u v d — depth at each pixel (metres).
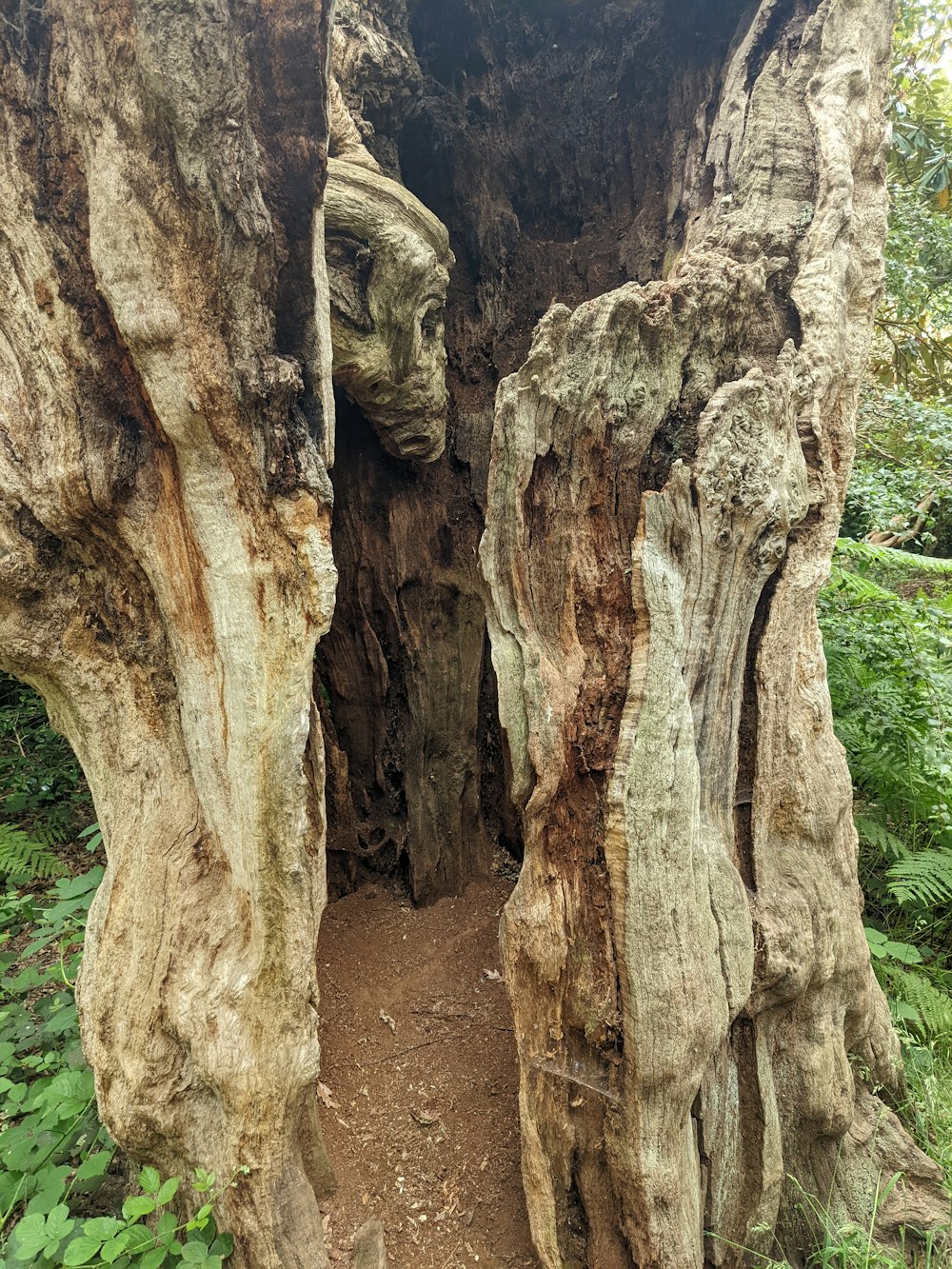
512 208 2.83
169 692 1.70
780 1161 1.71
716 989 1.58
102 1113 1.64
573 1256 1.64
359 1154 1.91
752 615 1.72
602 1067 1.61
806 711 1.85
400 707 2.89
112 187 1.34
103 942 1.65
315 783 1.59
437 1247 1.73
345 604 2.82
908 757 2.93
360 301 2.06
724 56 2.32
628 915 1.53
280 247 1.42
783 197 1.90
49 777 3.98
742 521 1.62
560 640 1.66
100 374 1.49
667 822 1.55
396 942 2.66
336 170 1.97
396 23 2.47
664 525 1.56
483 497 2.82
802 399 1.76
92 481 1.49
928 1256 1.72
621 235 2.69
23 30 1.37
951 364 5.72
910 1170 1.91
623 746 1.54
